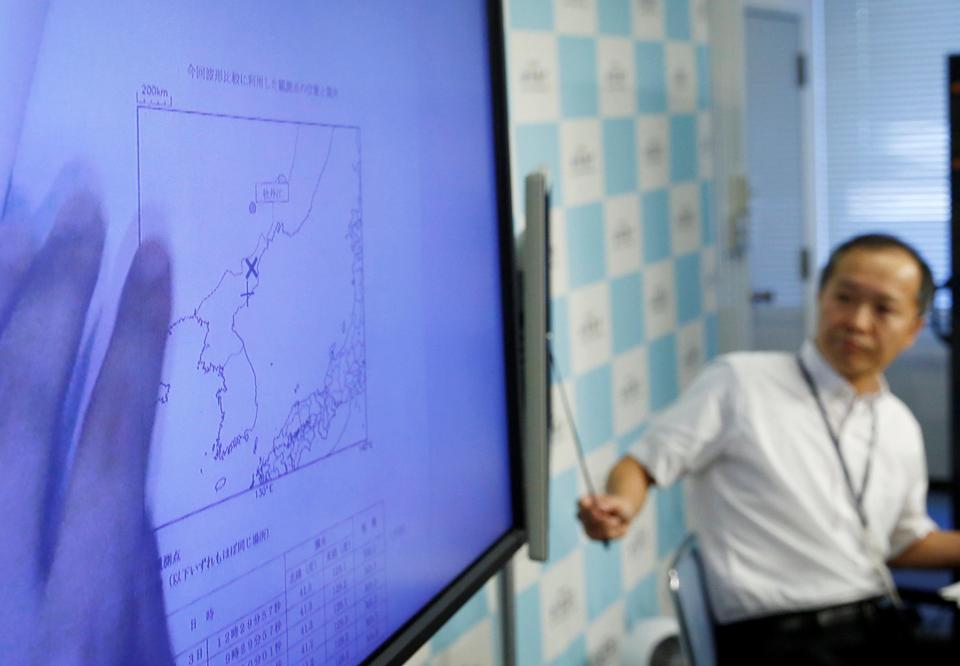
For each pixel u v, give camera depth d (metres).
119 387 0.65
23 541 0.58
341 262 0.91
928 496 4.75
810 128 4.55
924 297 1.95
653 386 2.77
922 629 1.93
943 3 4.70
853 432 1.97
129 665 0.66
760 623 1.92
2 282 0.57
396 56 1.01
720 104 3.18
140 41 0.67
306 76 0.86
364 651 0.94
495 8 1.25
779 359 2.04
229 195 0.76
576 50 2.33
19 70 0.58
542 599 2.17
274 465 0.81
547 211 1.30
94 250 0.63
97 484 0.63
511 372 1.29
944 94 4.73
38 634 0.59
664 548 2.86
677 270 2.92
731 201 3.26
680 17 2.91
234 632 0.76
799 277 4.54
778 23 4.44
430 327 1.08
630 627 2.63
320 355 0.87
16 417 0.58
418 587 1.05
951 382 2.15
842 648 1.85
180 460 0.70
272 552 0.81
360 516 0.94
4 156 0.57
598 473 2.46
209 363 0.73
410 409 1.03
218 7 0.75
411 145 1.04
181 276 0.71
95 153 0.63
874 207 4.89
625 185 2.59
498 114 1.26
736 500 1.99
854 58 4.85
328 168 0.89
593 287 2.43
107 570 0.64
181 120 0.71
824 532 1.93
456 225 1.15
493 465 1.25
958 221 2.12
